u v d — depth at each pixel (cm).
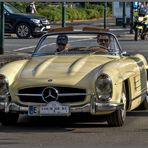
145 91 1238
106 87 997
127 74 1068
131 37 3534
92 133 1005
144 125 1080
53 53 1186
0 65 1931
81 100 1000
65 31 1216
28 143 926
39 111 1004
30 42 3055
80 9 6550
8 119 1091
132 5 3750
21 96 1020
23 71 1059
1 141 945
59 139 955
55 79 1008
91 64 1066
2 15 2302
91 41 1201
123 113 1062
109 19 6406
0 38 2306
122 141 934
